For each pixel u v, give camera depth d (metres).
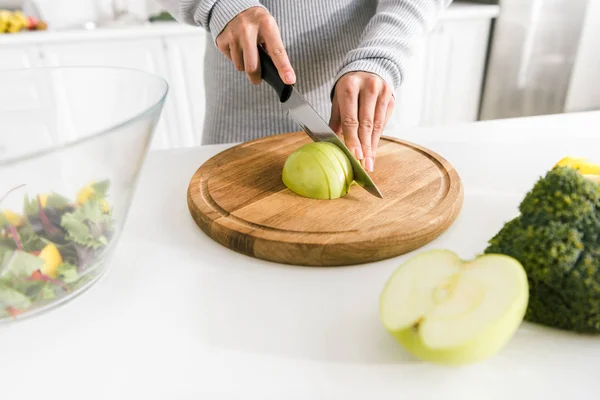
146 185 0.74
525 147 0.82
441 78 2.12
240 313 0.45
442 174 0.68
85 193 0.43
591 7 1.48
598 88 1.60
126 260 0.54
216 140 1.09
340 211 0.58
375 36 0.79
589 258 0.36
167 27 1.81
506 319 0.33
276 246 0.52
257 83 0.76
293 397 0.36
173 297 0.47
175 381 0.37
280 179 0.68
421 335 0.34
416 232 0.53
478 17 1.96
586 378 0.36
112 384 0.37
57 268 0.43
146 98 0.56
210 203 0.62
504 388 0.36
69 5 1.98
